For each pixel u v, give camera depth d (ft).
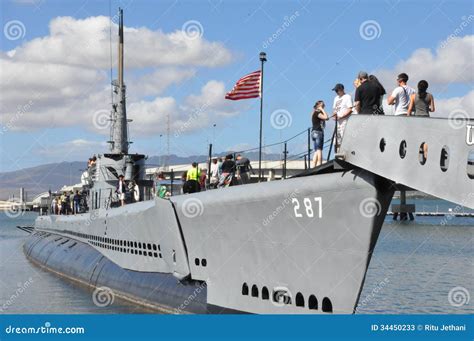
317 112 37.68
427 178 27.02
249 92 47.65
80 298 64.85
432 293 69.51
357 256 31.09
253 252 38.19
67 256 83.41
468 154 25.61
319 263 33.35
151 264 53.26
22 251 136.05
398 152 27.91
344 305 32.14
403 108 33.17
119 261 62.39
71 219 93.86
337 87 36.58
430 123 26.81
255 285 38.34
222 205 40.50
